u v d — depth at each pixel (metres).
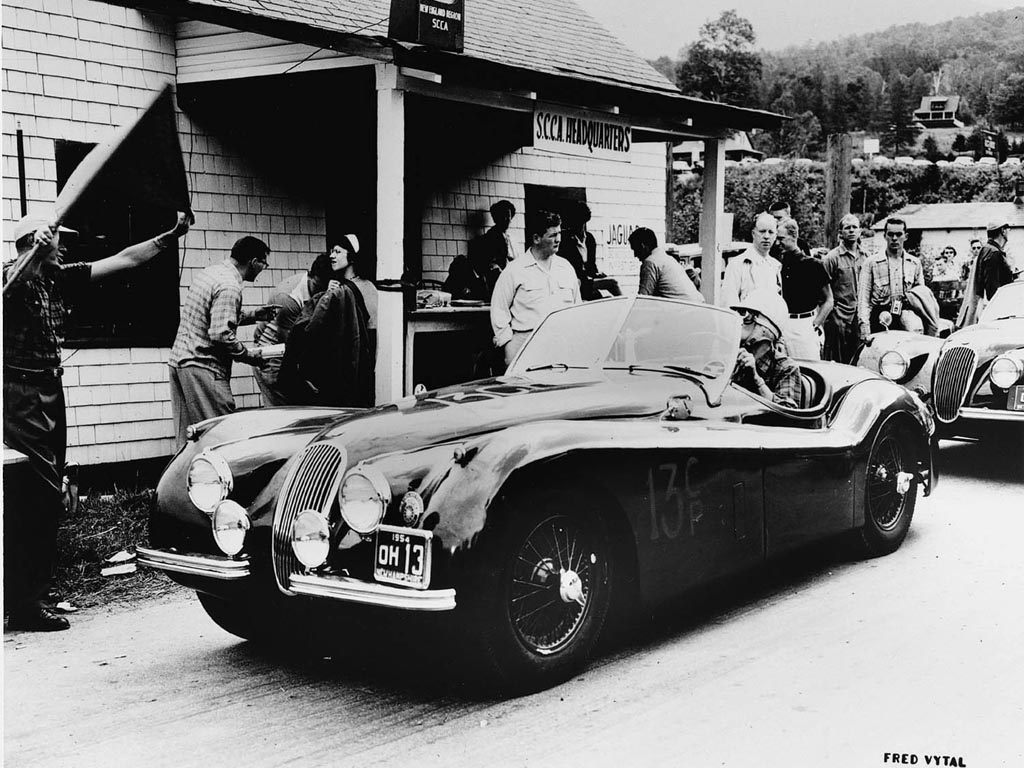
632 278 12.91
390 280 7.12
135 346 7.82
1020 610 4.50
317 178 9.09
